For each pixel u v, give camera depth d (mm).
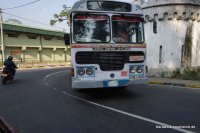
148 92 9984
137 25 8188
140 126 5422
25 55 37312
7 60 15078
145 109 6969
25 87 12969
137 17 8195
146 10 17281
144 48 8195
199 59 17328
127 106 7438
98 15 7809
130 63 7980
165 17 16391
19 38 35844
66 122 5996
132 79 7977
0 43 32500
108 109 7141
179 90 10297
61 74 21906
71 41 7746
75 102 8414
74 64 7633
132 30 8102
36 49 39656
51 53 43656
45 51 41969
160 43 16719
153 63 17125
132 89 10938
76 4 7715
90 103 8109
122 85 7852
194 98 8398
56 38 44625
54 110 7328
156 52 16938
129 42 8008
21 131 5434
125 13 8000
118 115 6426
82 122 5934
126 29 8016
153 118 6008
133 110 6902
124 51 7906
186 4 16031
